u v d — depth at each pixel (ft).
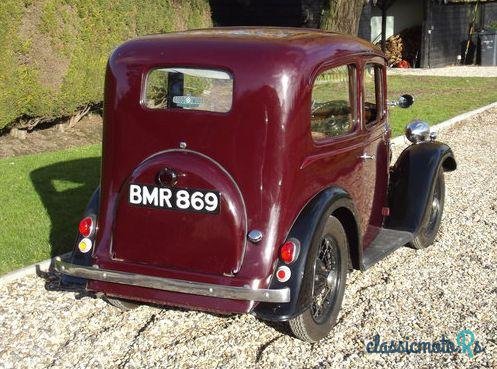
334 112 15.42
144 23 38.65
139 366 13.97
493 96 55.06
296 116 13.70
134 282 13.98
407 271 18.67
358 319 15.90
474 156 33.88
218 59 13.78
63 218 22.91
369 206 17.85
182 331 15.42
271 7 71.31
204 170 13.60
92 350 14.64
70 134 36.68
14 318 15.98
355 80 16.29
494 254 19.92
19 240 20.71
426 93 57.11
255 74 13.53
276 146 13.50
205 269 13.79
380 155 18.49
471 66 80.43
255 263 13.47
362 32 76.38
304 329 14.26
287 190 13.66
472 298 16.87
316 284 14.49
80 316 16.16
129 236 14.29
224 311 13.51
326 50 14.88
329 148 15.01
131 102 14.37
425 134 21.03
